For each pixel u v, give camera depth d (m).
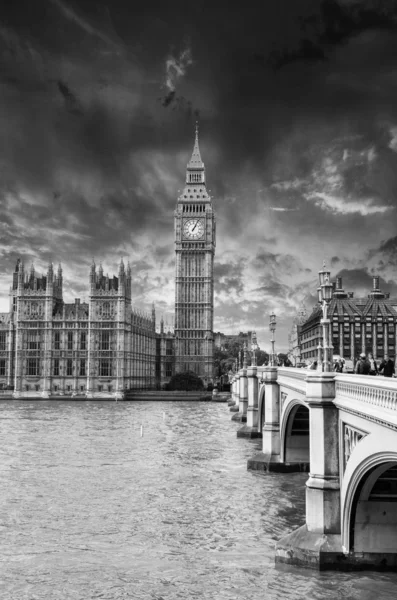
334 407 37.78
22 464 75.31
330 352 38.69
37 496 58.72
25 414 154.88
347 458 36.28
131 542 45.41
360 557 36.50
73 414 155.88
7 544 45.09
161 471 70.94
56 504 55.78
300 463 69.94
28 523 50.06
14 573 39.56
